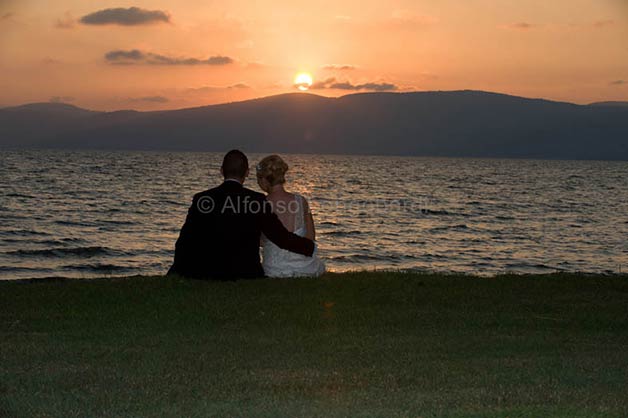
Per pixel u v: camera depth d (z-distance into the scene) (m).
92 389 4.98
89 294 8.40
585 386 5.18
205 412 4.52
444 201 60.34
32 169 110.62
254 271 9.16
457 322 7.51
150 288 8.60
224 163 9.06
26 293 8.52
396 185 87.44
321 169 151.75
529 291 9.30
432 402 4.73
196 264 9.09
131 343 6.41
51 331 6.86
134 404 4.66
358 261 26.44
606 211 53.81
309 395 4.90
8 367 5.54
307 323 7.28
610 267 25.73
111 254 26.42
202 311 7.61
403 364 5.80
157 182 81.75
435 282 9.63
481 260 27.17
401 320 7.52
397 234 35.16
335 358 5.98
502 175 137.12
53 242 29.52
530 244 32.56
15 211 43.25
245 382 5.21
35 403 4.64
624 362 5.94
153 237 32.06
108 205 48.94
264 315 7.51
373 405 4.68
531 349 6.43
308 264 9.52
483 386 5.17
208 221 8.98
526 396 4.88
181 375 5.37
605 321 7.70
